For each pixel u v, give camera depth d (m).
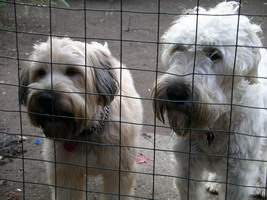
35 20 2.02
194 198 0.71
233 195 0.66
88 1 2.44
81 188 0.73
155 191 0.81
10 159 0.90
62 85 0.59
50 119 0.61
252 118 0.65
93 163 0.67
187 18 0.64
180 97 0.58
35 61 0.63
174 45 0.65
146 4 2.36
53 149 0.68
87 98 0.63
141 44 1.71
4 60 1.51
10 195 0.77
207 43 0.60
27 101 0.63
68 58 0.61
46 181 0.83
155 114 0.63
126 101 0.75
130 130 0.70
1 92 1.26
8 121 1.08
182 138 0.67
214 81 0.61
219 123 0.64
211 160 0.68
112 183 0.70
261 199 0.80
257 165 0.70
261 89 0.70
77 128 0.62
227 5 0.68
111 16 2.12
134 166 0.73
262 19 1.84
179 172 0.69
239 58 0.62
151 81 1.34
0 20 1.98
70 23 2.01
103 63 0.67
